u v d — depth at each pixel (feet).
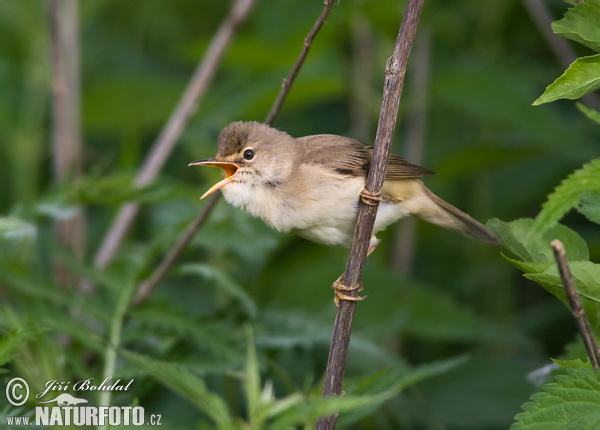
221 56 35.88
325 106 46.39
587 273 15.29
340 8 36.50
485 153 35.96
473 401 33.37
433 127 44.62
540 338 37.88
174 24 50.08
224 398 30.58
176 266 27.37
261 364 23.66
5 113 43.29
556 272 15.46
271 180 26.02
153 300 25.04
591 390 14.44
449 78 37.09
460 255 41.50
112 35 50.49
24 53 44.91
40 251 32.96
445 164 36.73
